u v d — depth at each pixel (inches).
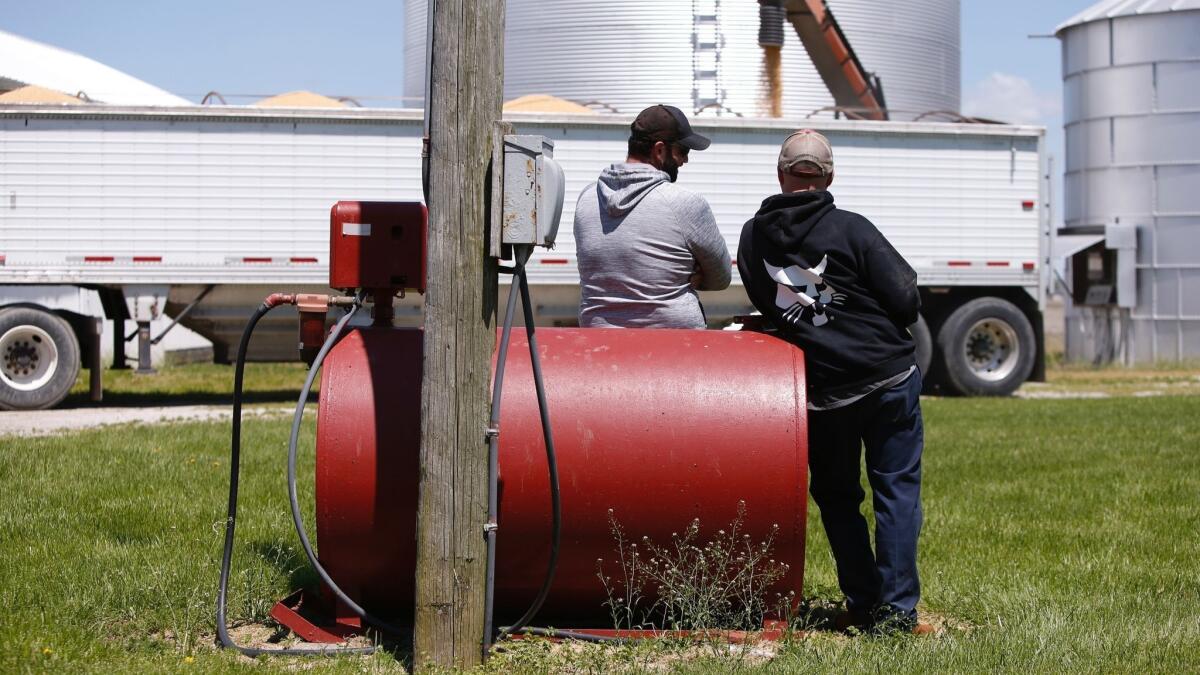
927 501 337.7
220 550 255.8
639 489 191.9
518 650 189.6
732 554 196.2
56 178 646.5
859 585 209.2
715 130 705.6
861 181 725.3
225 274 657.6
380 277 201.0
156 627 208.5
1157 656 188.7
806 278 201.2
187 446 428.8
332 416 192.7
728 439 192.7
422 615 183.5
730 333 203.9
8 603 212.4
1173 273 1003.9
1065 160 1077.1
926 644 193.0
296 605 215.6
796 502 193.2
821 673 178.1
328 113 661.3
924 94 890.1
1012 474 390.3
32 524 285.7
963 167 736.3
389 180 666.8
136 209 651.5
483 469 184.4
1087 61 1041.5
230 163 657.0
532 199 182.2
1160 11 1003.3
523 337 201.6
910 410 201.5
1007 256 741.3
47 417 579.5
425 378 183.0
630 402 193.8
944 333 741.3
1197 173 995.9
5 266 644.1
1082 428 526.9
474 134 182.2
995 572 249.0
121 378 815.1
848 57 832.3
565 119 684.7
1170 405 644.1
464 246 182.4
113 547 260.7
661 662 190.4
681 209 210.2
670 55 815.1
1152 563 259.8
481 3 182.4
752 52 817.5
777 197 203.3
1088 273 1037.8
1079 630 203.3
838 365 199.5
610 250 211.8
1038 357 753.0
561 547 194.9
